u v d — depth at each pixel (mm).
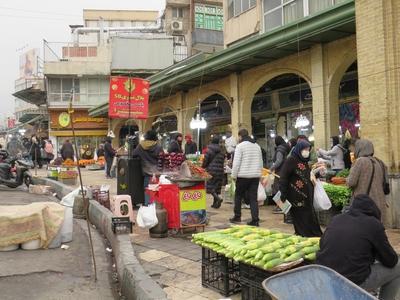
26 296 5121
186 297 4793
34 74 51125
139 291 4477
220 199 10891
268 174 10391
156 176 9695
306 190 5969
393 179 8055
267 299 4070
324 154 11008
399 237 7199
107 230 7922
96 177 20328
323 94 13188
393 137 8156
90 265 6414
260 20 17891
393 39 8242
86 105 38875
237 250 4367
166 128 26922
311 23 11961
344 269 3689
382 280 3893
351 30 11820
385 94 8211
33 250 7109
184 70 18234
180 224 7758
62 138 38594
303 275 2881
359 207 3926
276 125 19328
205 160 10906
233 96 17031
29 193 14438
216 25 41375
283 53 14180
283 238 4695
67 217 7652
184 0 46406
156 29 46500
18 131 48812
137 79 12938
